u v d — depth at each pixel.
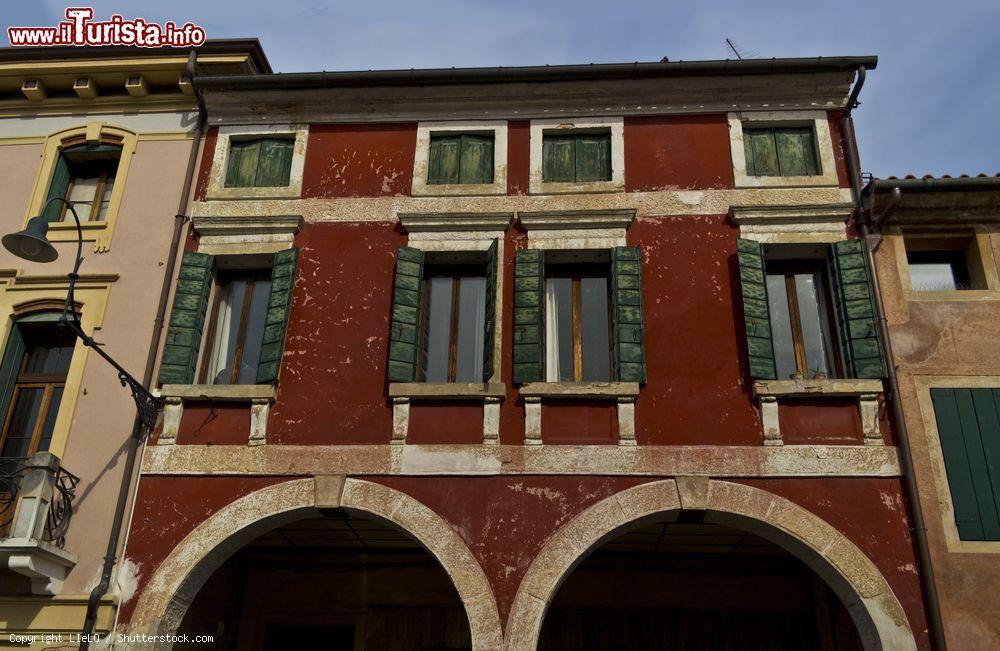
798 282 12.02
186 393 11.25
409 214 12.23
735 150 12.45
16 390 11.98
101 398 11.54
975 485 10.27
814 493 10.27
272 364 11.35
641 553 13.21
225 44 13.48
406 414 11.00
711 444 10.61
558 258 12.10
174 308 11.84
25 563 9.88
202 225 12.43
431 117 13.09
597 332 11.83
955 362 10.93
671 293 11.58
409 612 13.26
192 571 10.35
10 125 13.69
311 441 10.98
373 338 11.62
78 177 13.56
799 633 12.79
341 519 12.15
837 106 12.61
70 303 10.31
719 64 12.52
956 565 9.88
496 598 9.95
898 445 10.47
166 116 13.50
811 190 12.08
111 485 10.97
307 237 12.38
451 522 10.38
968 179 11.51
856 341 10.98
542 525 10.30
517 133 12.89
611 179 12.46
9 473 11.34
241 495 10.72
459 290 12.31
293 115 13.28
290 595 13.52
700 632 12.91
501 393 10.95
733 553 13.05
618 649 12.91
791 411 10.74
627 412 10.80
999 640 9.53
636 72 12.63
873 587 9.77
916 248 11.95
